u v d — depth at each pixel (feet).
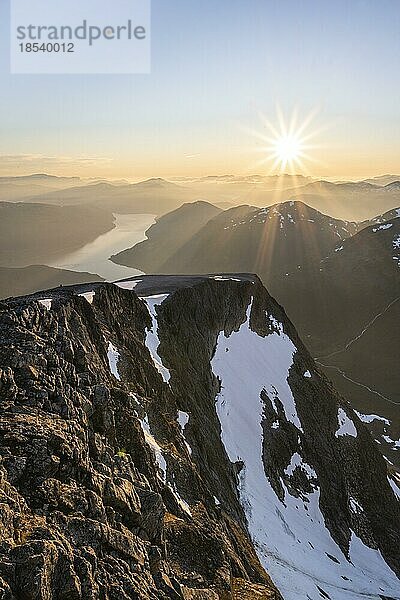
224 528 116.98
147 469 104.68
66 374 101.04
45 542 57.41
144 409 128.26
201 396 192.95
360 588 170.09
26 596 52.24
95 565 63.52
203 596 80.12
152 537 83.56
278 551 157.07
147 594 66.90
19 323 108.37
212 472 149.69
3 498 62.90
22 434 75.20
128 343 164.04
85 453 82.07
